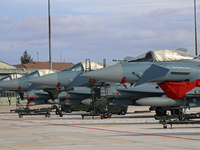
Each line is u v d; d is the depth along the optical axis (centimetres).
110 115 3966
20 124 3194
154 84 4197
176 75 3008
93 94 3988
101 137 1998
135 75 3177
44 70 5188
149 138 1900
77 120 3644
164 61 3173
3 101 10006
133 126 2741
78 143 1756
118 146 1630
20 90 5166
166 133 2139
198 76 3092
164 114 3578
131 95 4312
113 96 4294
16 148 1616
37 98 5406
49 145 1702
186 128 2470
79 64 4284
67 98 5122
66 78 4209
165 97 3431
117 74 3161
